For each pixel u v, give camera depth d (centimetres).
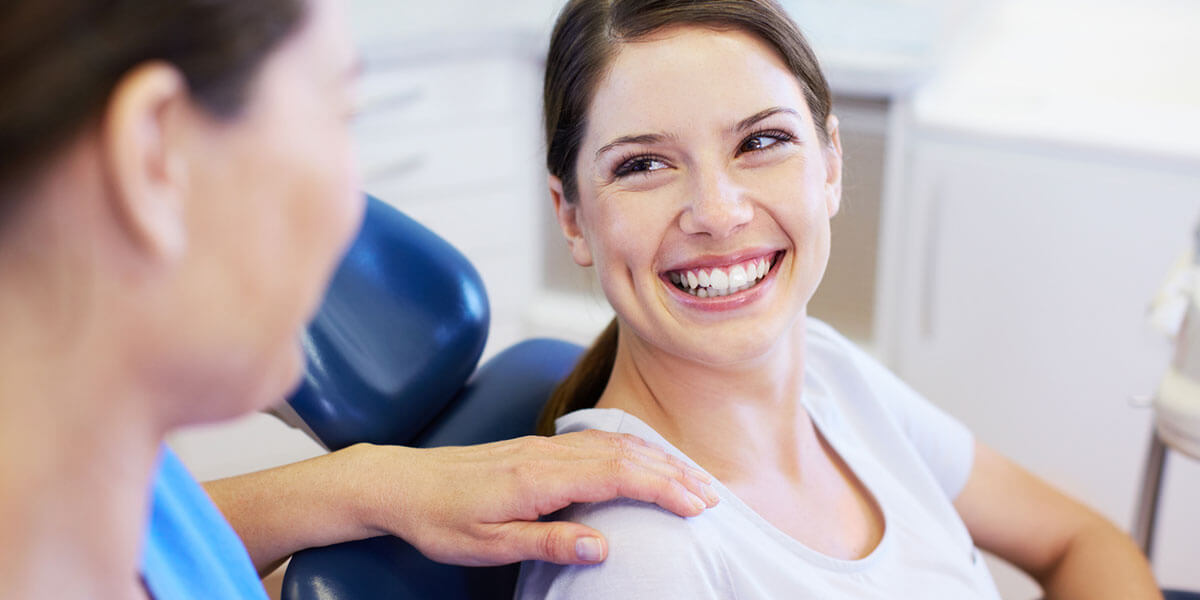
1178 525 198
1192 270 116
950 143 213
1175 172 189
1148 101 221
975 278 218
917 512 94
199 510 60
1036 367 217
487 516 74
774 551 79
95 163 33
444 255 96
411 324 93
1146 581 105
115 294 35
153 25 32
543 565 79
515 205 250
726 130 75
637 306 81
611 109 76
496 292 255
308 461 82
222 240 36
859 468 93
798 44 79
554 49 82
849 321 238
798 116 78
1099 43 226
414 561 81
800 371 88
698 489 75
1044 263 209
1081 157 198
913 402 108
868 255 230
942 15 237
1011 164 206
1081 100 224
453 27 227
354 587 77
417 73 225
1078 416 214
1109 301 204
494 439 96
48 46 31
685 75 75
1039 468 222
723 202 75
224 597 58
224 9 33
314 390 86
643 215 77
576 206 85
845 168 114
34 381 35
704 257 78
